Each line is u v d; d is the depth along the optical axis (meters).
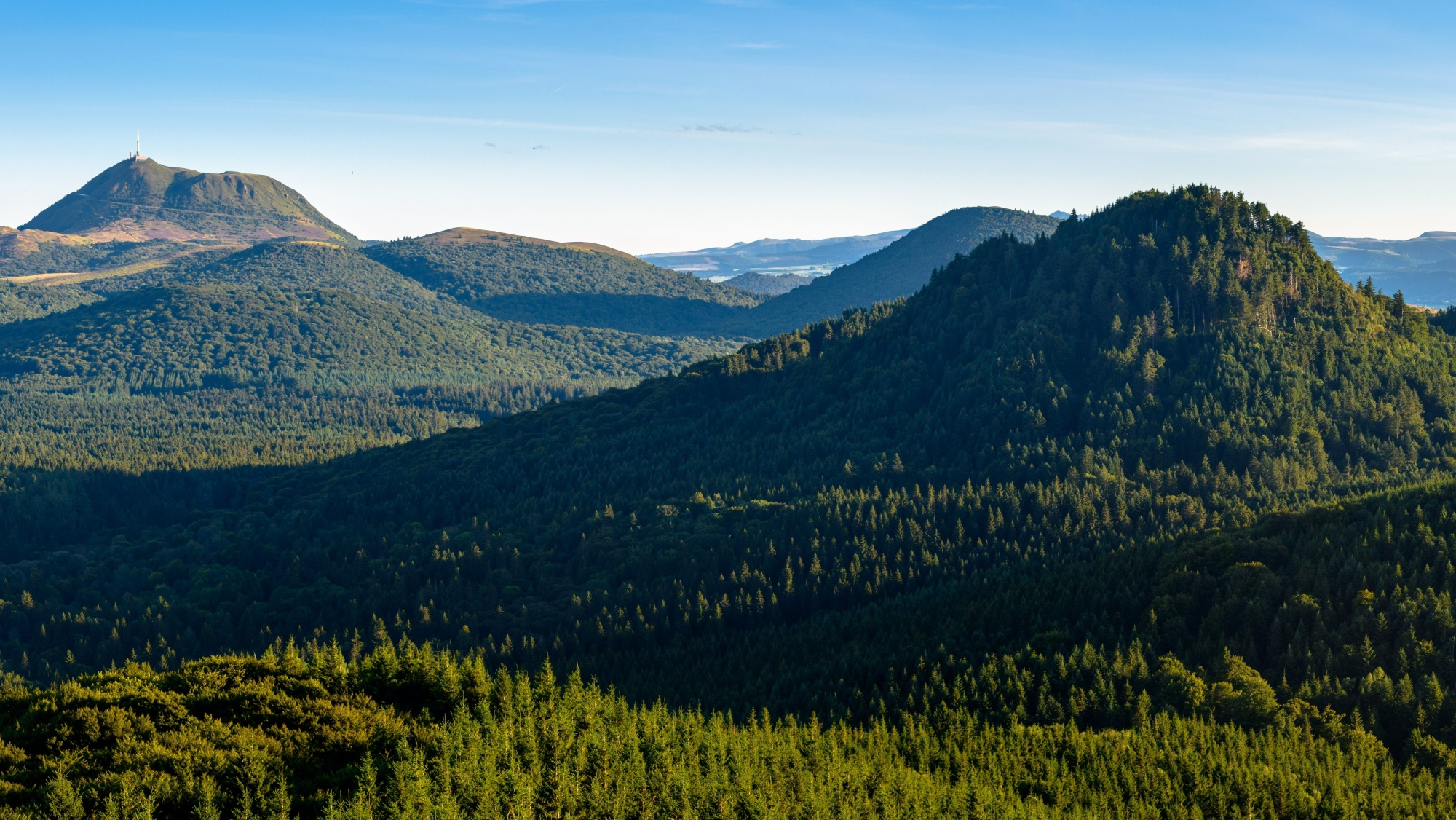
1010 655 171.50
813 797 119.62
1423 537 174.88
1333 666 151.88
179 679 135.00
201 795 102.81
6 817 96.56
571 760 122.38
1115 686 159.00
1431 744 134.12
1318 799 124.94
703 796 118.44
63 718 118.06
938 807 124.50
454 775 112.38
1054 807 126.88
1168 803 127.50
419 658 141.75
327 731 122.44
